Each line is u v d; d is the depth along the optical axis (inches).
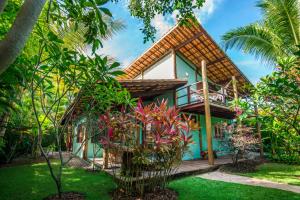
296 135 247.0
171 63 425.7
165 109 167.9
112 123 169.8
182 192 170.1
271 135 376.5
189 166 280.8
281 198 151.5
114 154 180.1
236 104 218.7
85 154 347.9
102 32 99.0
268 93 177.8
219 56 440.8
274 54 301.4
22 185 187.0
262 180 215.5
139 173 176.7
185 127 168.1
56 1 106.7
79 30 219.5
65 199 148.3
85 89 166.2
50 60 140.5
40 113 301.4
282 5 278.1
